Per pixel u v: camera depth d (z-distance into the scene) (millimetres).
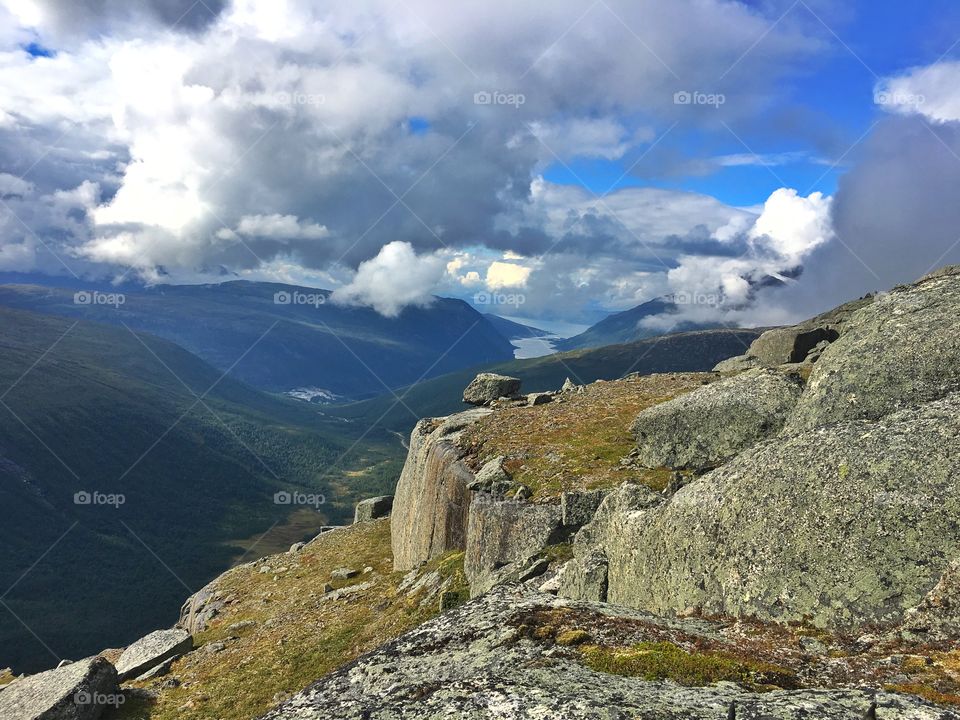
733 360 59219
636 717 7262
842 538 12766
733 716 7223
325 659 33906
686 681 8648
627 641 10242
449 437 48219
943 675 9195
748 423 27922
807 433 15562
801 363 48969
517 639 10461
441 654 10484
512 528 30391
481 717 7645
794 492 14031
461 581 34250
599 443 37531
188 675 37594
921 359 16594
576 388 57625
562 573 21281
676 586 15422
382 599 40625
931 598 11156
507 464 37031
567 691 8172
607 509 22547
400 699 8648
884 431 14125
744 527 14484
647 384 53094
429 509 45688
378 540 63969
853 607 11930
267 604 53344
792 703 7383
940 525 11883
